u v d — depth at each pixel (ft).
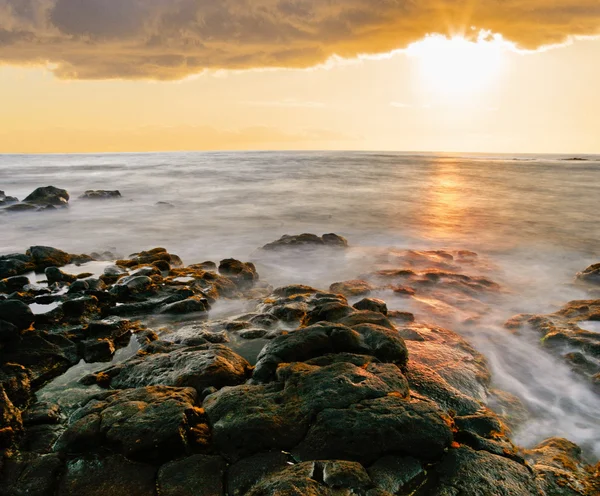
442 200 111.55
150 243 67.21
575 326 31.40
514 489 16.39
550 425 22.12
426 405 19.71
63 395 22.66
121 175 185.26
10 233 73.82
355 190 132.05
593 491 16.83
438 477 17.01
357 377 21.29
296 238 60.44
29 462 17.29
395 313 34.60
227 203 108.37
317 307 32.35
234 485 16.30
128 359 25.93
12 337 26.48
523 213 92.79
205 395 21.54
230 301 38.14
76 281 37.09
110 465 17.20
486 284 44.09
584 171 212.64
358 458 17.51
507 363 28.53
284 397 20.42
